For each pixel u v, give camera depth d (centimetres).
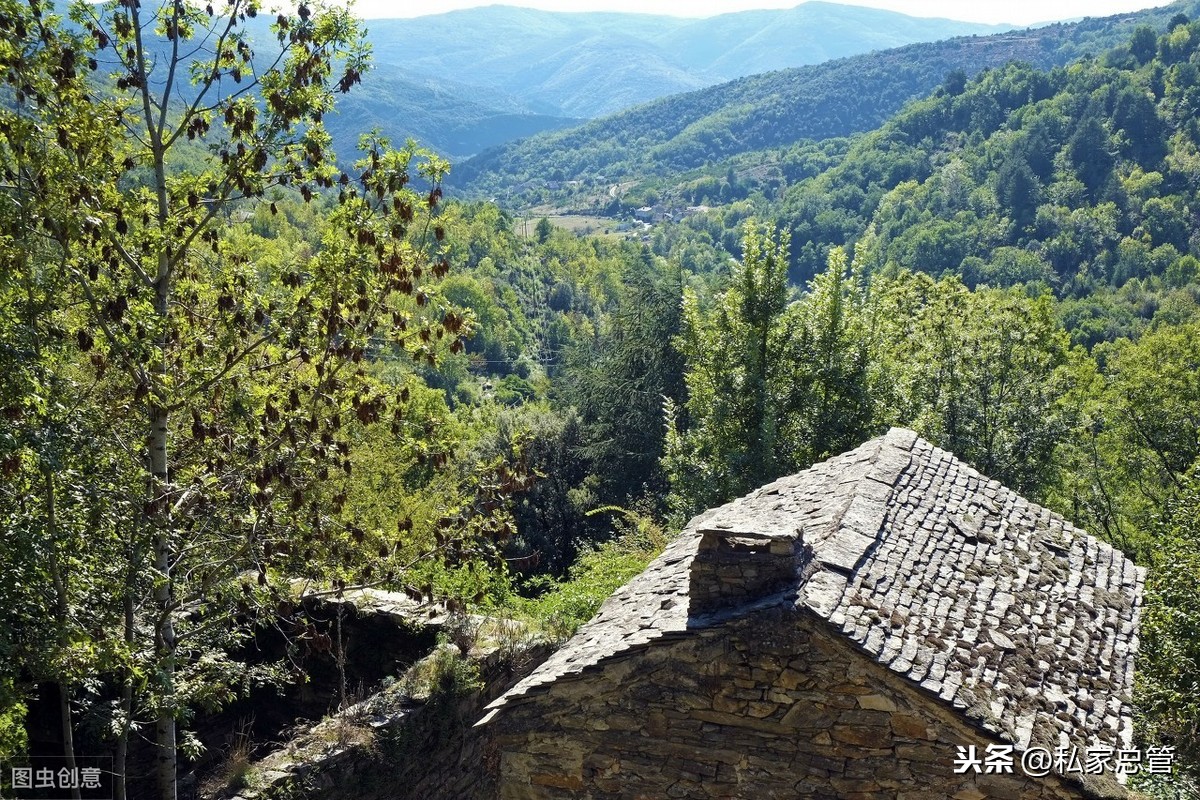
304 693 1522
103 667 954
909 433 1339
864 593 871
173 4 1043
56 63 976
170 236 1061
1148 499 3106
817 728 824
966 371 2794
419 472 2625
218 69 1071
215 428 1081
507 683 1405
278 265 1207
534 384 8494
